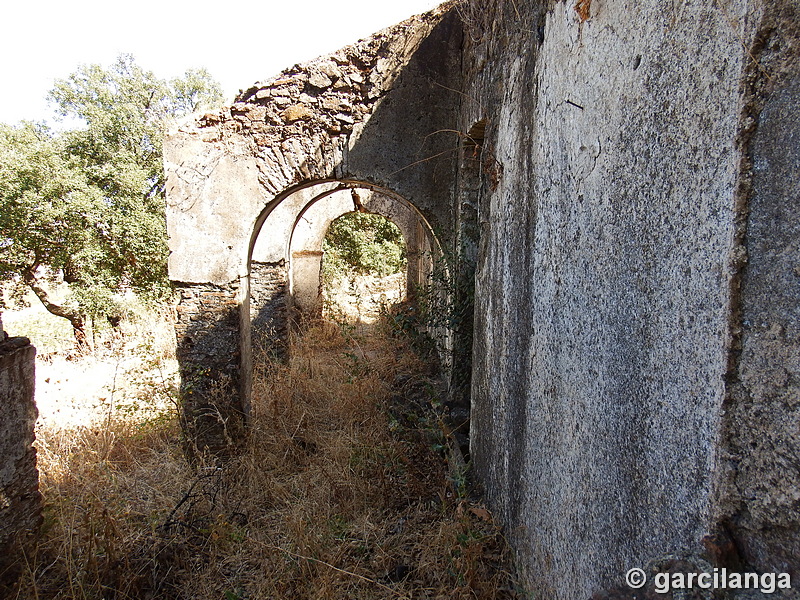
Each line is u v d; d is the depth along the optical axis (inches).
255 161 158.2
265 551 112.2
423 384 213.3
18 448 101.5
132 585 101.9
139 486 138.9
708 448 35.4
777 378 31.6
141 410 190.9
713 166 35.2
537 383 77.4
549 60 73.7
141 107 483.5
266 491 138.6
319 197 286.2
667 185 41.0
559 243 68.3
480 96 129.0
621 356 48.9
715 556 34.0
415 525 118.0
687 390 38.0
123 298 349.7
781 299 31.2
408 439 159.5
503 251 102.1
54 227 303.3
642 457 44.6
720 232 34.4
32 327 374.0
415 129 161.5
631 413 46.7
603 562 51.9
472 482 123.2
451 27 159.9
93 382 251.8
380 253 557.0
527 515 81.4
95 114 388.2
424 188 163.9
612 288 51.3
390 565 106.7
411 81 159.6
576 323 61.3
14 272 311.9
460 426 149.6
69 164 323.0
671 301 40.4
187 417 164.7
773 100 31.3
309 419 183.5
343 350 300.5
